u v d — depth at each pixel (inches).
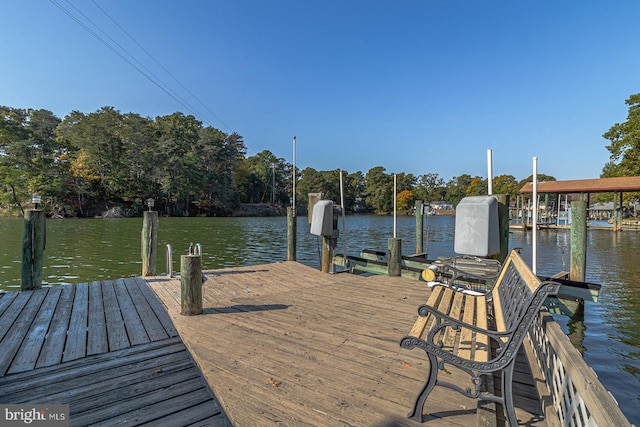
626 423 35.2
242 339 120.7
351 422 73.2
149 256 249.6
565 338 68.7
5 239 670.5
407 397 83.0
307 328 132.3
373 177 3085.6
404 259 269.7
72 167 1681.8
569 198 1640.0
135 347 119.2
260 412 76.9
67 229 951.6
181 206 2064.5
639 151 979.9
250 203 2679.6
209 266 442.3
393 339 120.6
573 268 233.8
